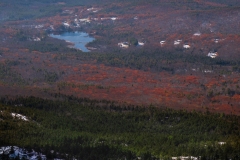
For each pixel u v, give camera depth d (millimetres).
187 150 160000
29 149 146375
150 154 151500
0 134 160250
